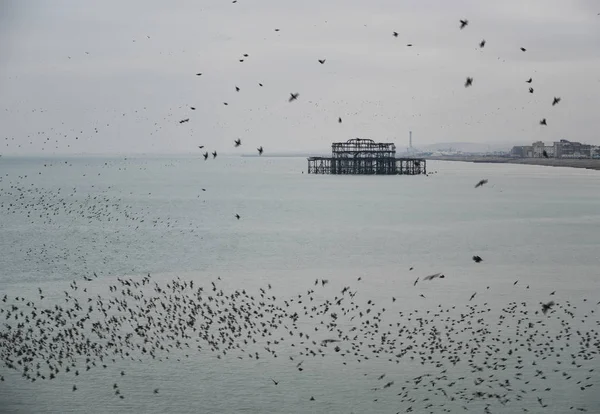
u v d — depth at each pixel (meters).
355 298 58.34
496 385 39.94
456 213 132.12
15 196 173.88
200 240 94.38
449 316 52.78
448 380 40.66
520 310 54.41
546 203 153.50
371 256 81.56
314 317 52.41
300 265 75.25
